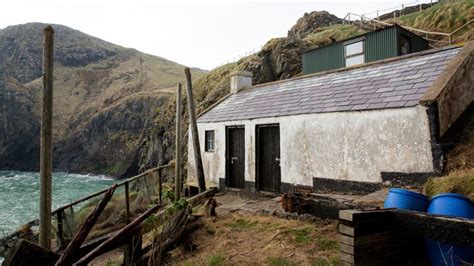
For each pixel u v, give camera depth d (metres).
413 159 7.59
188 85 11.22
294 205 6.64
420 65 9.59
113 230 8.73
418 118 7.52
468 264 4.04
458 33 30.25
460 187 5.78
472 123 7.76
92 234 8.33
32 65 132.38
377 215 4.43
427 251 4.50
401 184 7.76
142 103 72.25
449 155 7.15
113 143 71.00
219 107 15.52
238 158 13.06
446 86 7.54
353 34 38.78
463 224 3.74
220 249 6.23
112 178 57.72
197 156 11.16
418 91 8.08
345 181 8.99
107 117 74.88
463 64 8.20
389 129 8.08
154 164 44.47
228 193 12.91
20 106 81.94
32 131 82.00
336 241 5.70
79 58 138.12
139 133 69.75
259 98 13.96
